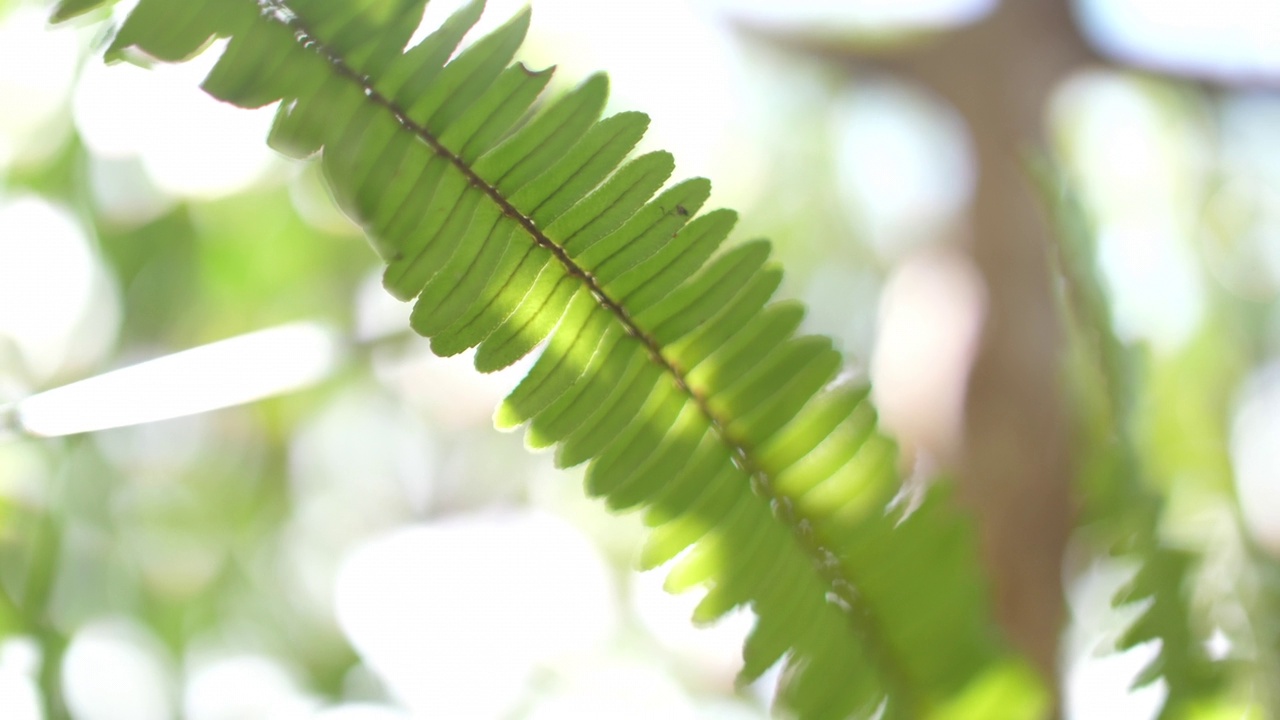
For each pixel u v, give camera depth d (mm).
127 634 853
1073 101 1077
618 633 1141
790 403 450
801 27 1077
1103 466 524
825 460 458
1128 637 506
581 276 423
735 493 455
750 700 1068
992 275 826
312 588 1034
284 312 1007
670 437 446
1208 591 526
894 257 1294
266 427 1041
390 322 628
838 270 1331
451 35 405
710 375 443
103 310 879
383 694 961
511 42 408
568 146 413
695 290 433
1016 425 721
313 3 397
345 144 404
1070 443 708
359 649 981
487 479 1203
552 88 1025
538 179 413
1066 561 680
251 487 1025
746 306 438
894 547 469
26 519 681
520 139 410
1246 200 1119
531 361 427
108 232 875
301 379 560
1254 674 518
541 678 1044
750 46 1148
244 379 520
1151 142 1139
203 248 954
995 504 688
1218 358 1010
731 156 1304
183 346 945
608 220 419
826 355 449
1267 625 529
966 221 898
